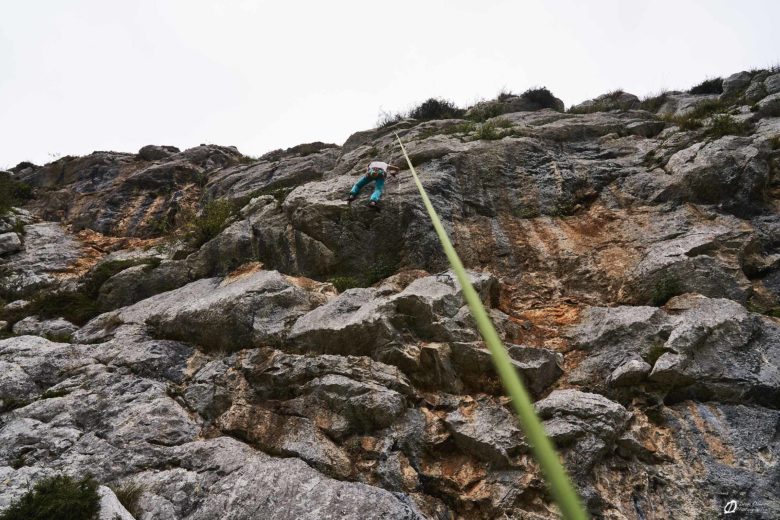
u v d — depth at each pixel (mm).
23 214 15938
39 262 12484
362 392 5777
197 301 8062
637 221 8570
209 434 5961
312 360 6301
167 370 7023
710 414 5336
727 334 5926
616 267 7812
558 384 6168
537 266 8391
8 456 5375
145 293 9938
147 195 16531
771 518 4336
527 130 11867
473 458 5320
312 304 7672
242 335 7227
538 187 10008
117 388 6508
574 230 8953
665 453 5062
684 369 5574
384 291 7398
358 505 4410
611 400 5629
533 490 4906
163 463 5285
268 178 14984
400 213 8992
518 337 6883
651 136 11984
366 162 12422
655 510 4648
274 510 4453
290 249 9414
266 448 5602
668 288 6938
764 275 7398
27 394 6637
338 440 5605
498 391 5996
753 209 8305
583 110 16594
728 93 15945
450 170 10164
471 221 9344
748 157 8656
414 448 5402
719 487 4645
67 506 4109
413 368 6176
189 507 4668
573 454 4988
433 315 6441
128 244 13789
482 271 8375
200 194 16562
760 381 5434
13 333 8977
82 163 19625
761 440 4980
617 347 6301
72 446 5547
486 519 4820
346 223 9164
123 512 4379
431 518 4812
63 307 9703
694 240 7562
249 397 6316
